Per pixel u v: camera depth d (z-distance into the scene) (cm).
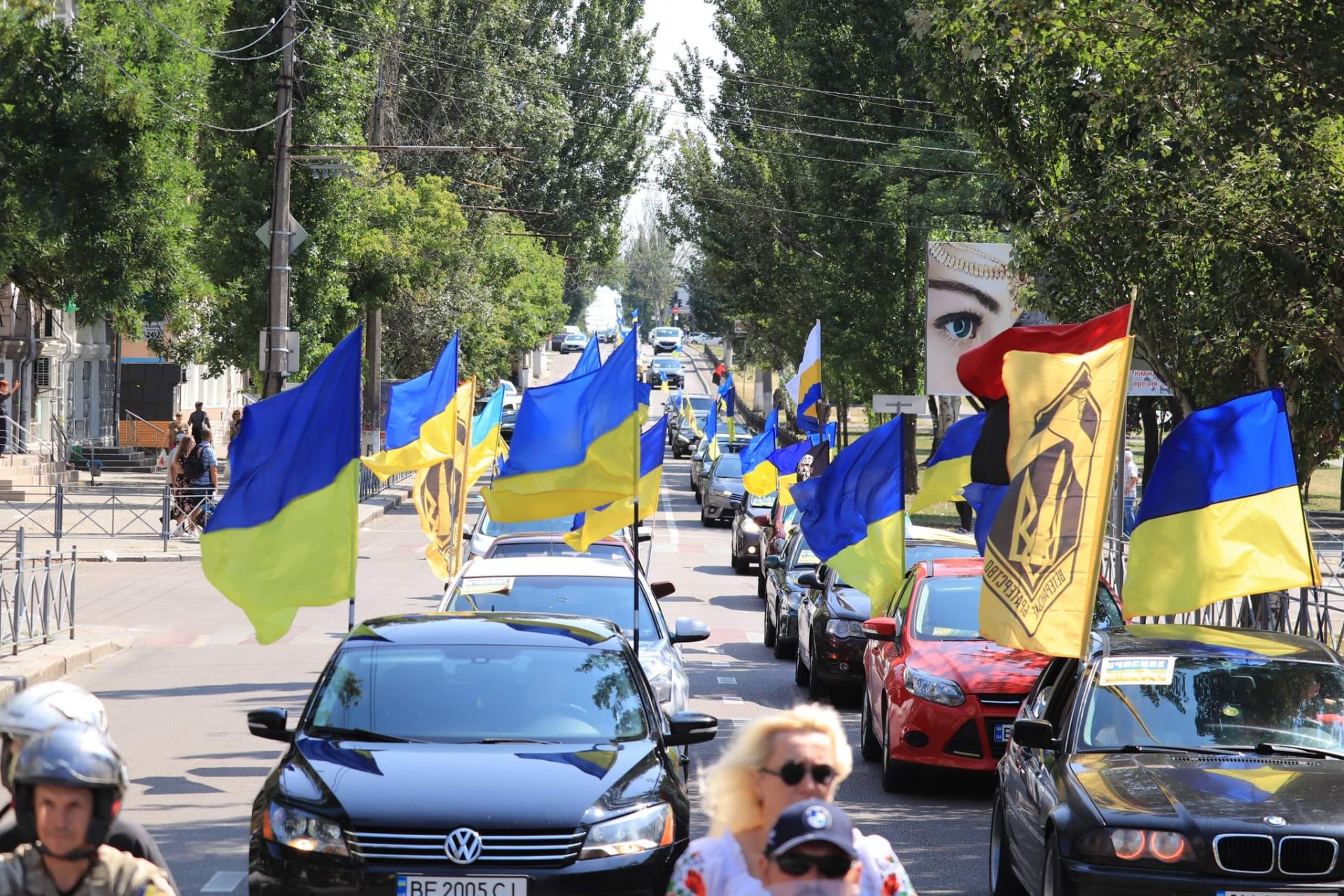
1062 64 2753
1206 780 1353
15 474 6862
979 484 2556
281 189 5541
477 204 11794
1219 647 1567
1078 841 1303
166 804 1917
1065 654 1605
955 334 5512
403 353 10488
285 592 1917
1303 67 2233
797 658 3134
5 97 4784
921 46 3138
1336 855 1259
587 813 1301
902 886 722
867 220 7731
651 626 2117
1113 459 1628
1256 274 2534
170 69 5069
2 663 2870
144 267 5119
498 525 3994
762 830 713
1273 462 1925
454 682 1512
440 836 1267
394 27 8875
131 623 3728
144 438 9644
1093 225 2823
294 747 1425
